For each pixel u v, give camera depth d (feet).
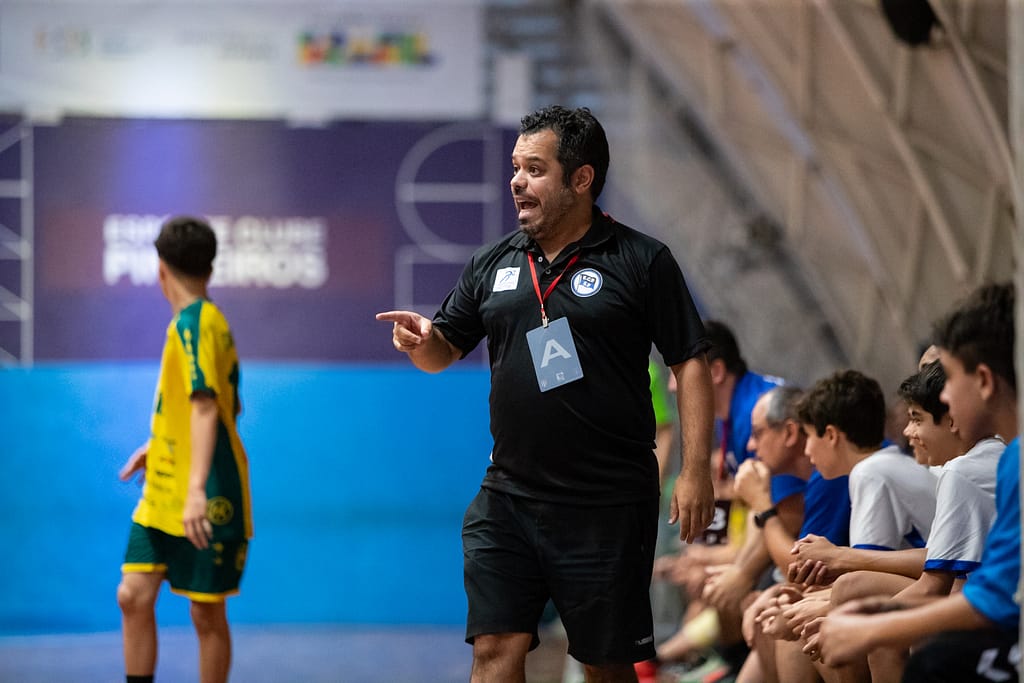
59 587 43.62
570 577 16.62
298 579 44.01
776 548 20.86
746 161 62.18
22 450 43.83
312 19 51.34
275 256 50.65
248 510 24.68
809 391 20.33
